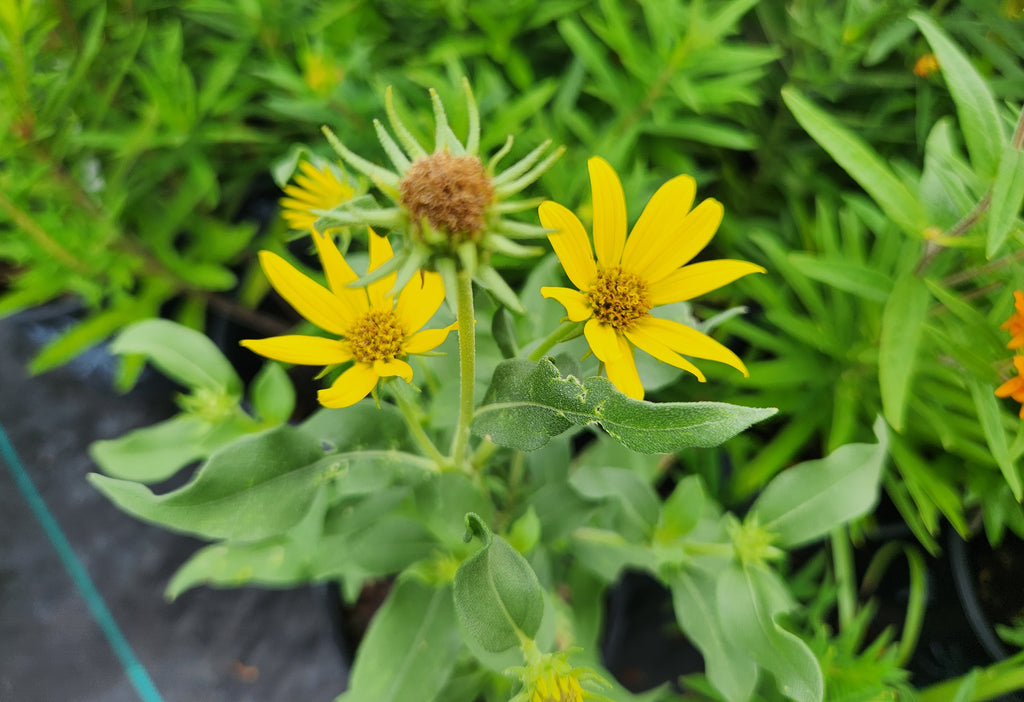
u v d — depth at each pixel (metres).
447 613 0.37
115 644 0.66
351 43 0.52
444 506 0.33
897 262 0.45
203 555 0.44
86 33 0.55
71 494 0.73
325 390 0.28
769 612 0.34
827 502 0.35
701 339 0.28
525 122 0.57
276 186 0.71
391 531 0.39
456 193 0.23
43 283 0.52
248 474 0.30
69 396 0.77
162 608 0.69
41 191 0.50
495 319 0.30
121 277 0.54
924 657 0.57
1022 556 0.54
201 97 0.51
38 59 0.51
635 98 0.50
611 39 0.47
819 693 0.31
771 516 0.35
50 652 0.67
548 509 0.39
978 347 0.39
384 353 0.28
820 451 0.60
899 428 0.36
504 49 0.52
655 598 0.64
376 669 0.36
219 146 0.63
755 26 0.60
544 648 0.33
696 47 0.45
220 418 0.40
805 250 0.55
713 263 0.28
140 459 0.41
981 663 0.55
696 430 0.25
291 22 0.55
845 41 0.46
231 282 0.57
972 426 0.45
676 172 0.54
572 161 0.51
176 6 0.57
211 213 0.70
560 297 0.28
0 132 0.43
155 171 0.57
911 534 0.60
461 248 0.24
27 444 0.75
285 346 0.28
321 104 0.48
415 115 0.50
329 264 0.28
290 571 0.44
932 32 0.35
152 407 0.77
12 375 0.77
